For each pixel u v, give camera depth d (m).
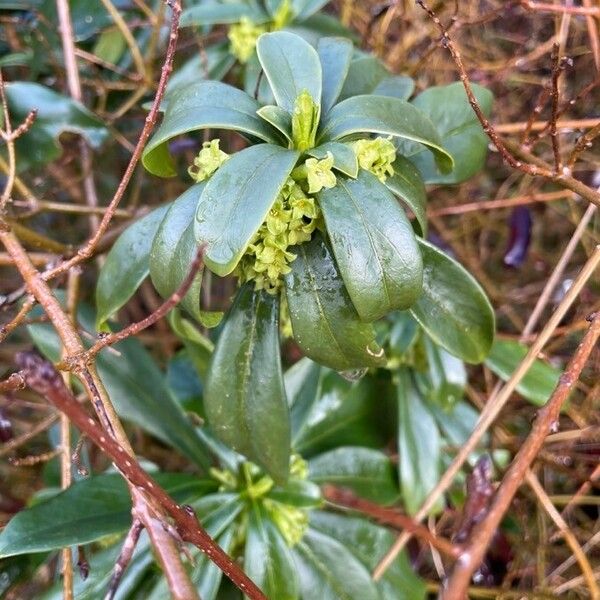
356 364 0.22
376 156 0.20
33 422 0.39
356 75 0.26
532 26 0.40
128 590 0.24
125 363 0.29
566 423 0.36
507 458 0.33
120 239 0.25
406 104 0.22
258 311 0.24
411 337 0.29
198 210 0.19
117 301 0.24
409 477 0.29
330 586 0.27
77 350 0.21
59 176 0.39
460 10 0.39
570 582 0.32
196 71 0.34
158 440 0.40
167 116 0.21
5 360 0.41
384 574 0.29
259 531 0.26
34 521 0.23
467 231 0.42
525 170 0.24
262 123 0.21
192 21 0.31
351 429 0.31
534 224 0.43
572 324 0.33
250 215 0.19
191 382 0.31
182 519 0.16
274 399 0.24
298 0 0.32
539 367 0.30
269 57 0.22
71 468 0.27
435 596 0.35
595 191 0.25
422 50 0.39
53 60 0.35
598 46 0.30
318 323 0.21
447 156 0.22
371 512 0.16
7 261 0.30
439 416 0.32
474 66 0.37
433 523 0.32
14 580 0.31
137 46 0.36
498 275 0.44
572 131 0.35
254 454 0.24
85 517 0.24
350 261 0.19
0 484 0.38
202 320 0.21
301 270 0.21
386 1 0.37
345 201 0.19
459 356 0.25
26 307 0.23
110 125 0.35
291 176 0.20
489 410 0.27
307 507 0.26
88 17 0.36
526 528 0.34
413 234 0.20
